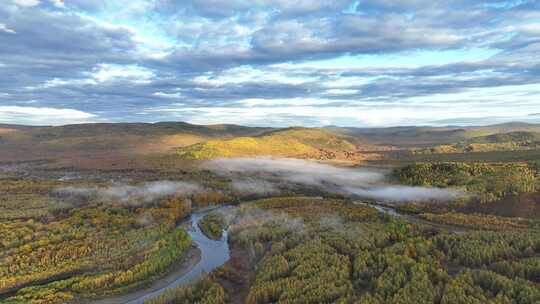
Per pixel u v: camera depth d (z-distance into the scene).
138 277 131.25
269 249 150.88
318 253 131.88
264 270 123.81
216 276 131.12
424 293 99.31
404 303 95.38
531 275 109.06
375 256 129.38
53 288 121.81
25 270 132.38
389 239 151.12
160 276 136.12
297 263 125.50
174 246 159.00
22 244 155.12
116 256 145.88
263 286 110.44
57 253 144.38
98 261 141.12
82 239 163.75
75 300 118.44
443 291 99.94
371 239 147.50
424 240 144.00
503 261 115.19
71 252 146.00
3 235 161.38
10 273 129.88
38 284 127.31
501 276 104.50
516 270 110.69
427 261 121.62
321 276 113.50
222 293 114.50
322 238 151.88
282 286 109.62
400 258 122.81
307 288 106.81
